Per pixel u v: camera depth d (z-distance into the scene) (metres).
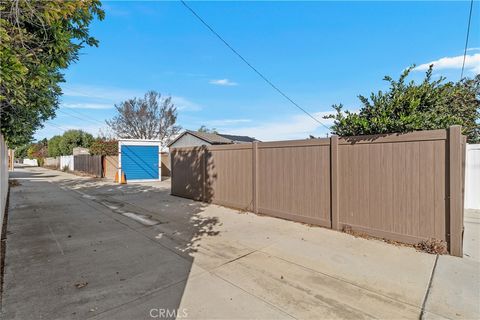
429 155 4.20
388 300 2.79
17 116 5.17
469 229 5.34
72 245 4.59
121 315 2.51
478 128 9.98
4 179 7.82
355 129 5.20
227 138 23.56
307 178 5.89
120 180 15.93
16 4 2.14
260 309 2.62
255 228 5.63
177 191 10.12
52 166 36.19
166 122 29.73
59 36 2.67
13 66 2.04
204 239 4.92
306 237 4.96
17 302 2.72
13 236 5.11
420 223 4.29
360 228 5.03
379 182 4.75
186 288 3.05
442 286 3.06
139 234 5.27
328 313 2.56
